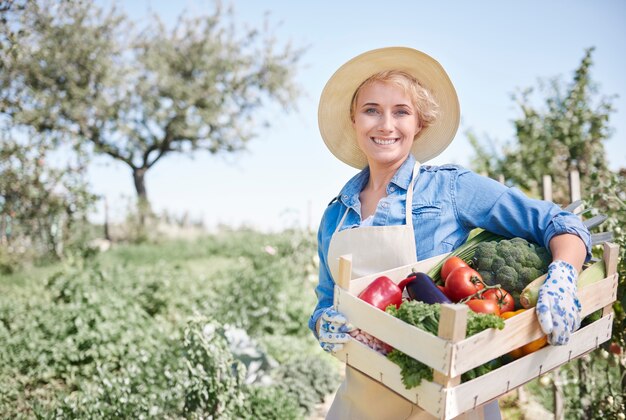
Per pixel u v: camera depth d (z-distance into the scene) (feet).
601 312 6.98
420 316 5.80
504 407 15.75
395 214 7.51
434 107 8.07
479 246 7.09
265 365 16.88
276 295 24.31
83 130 65.36
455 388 5.45
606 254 6.86
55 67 56.24
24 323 20.33
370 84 7.78
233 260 47.62
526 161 26.63
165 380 13.51
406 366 5.70
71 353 17.57
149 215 71.05
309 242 31.50
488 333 5.52
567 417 14.16
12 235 44.21
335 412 7.70
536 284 6.27
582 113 26.07
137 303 24.21
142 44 72.23
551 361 6.33
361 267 7.38
